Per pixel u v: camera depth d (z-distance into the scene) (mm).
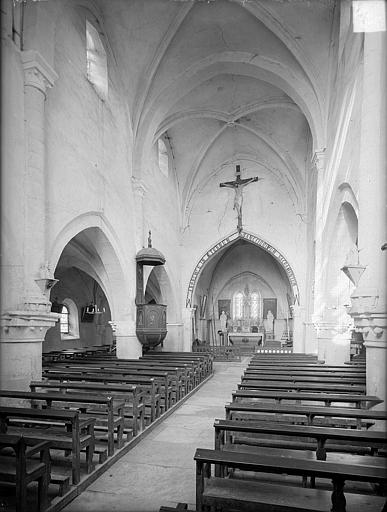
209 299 30969
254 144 21219
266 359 13625
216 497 3219
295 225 21562
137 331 14133
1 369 7188
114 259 13289
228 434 5555
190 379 11758
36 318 7633
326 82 12977
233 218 22484
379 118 7027
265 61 13875
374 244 6895
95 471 5262
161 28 12945
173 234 21594
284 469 3105
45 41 8531
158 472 5523
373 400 5949
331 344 12641
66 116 10023
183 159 21625
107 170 12531
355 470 3014
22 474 3709
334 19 11430
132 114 14688
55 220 9383
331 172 12055
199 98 17203
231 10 12359
